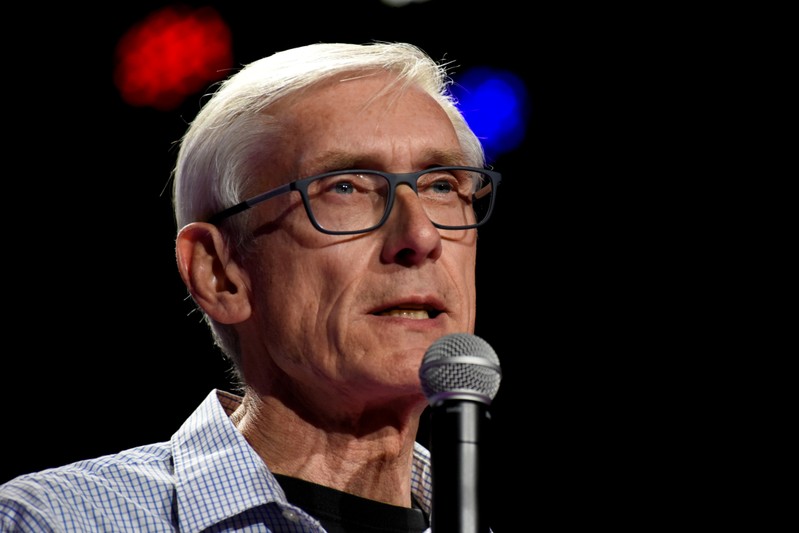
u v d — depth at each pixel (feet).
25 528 16.94
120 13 39.32
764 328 42.14
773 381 41.88
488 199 20.97
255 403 19.44
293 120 18.85
